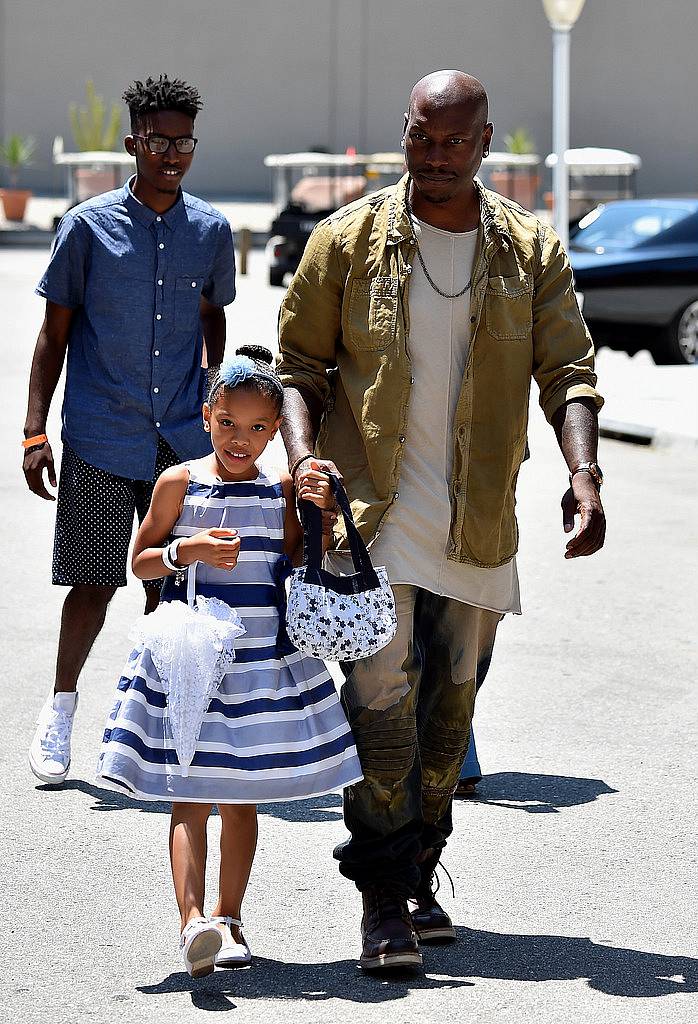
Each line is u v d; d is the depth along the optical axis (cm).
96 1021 361
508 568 410
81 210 522
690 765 557
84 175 3325
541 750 573
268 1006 369
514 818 505
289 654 379
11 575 828
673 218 1717
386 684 387
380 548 391
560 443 396
